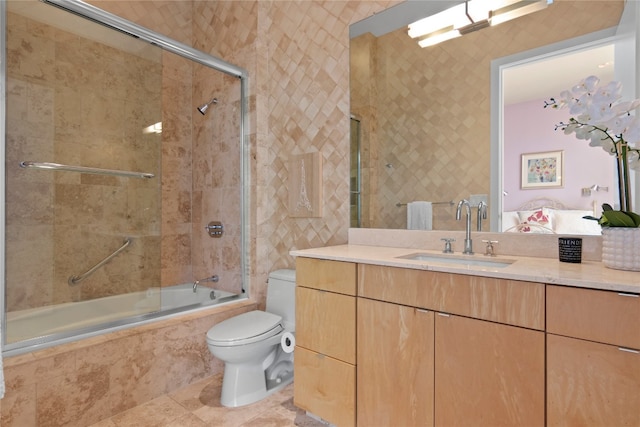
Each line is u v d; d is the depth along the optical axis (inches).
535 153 61.6
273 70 101.2
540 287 41.9
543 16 61.7
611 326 37.5
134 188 100.7
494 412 44.9
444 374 49.1
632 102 45.3
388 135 79.2
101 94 95.4
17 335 68.2
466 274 47.1
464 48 69.9
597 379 38.3
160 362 75.5
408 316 52.7
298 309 67.2
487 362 45.5
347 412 59.2
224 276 107.7
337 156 87.0
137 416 67.6
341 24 86.4
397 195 77.8
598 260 55.5
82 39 92.0
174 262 115.6
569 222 58.2
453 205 70.6
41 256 84.0
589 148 56.7
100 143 95.0
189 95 119.7
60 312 85.6
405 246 76.0
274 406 72.2
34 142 84.1
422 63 74.9
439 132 72.6
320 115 90.2
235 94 105.0
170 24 116.4
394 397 54.1
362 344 57.8
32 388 57.7
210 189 113.0
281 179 99.2
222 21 110.8
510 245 63.6
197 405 72.1
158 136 106.3
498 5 66.6
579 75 57.9
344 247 77.3
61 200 87.8
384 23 80.0
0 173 66.3
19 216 81.1
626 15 54.2
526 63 63.1
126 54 100.1
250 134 101.2
